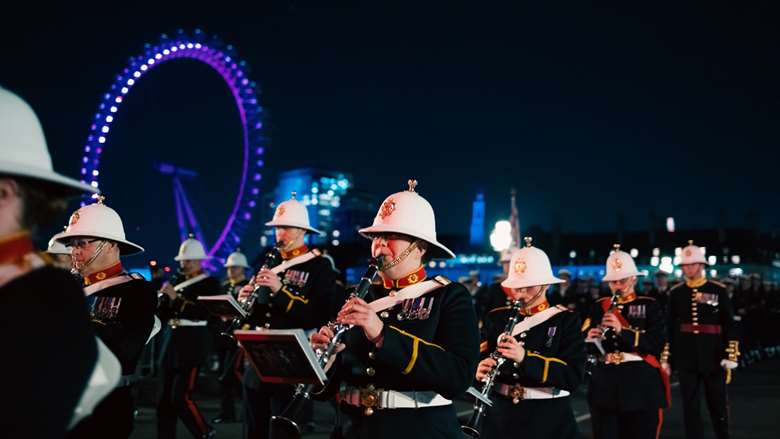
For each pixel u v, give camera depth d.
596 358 7.75
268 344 4.16
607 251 70.06
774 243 72.06
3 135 2.11
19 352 1.83
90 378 2.04
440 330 4.35
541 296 6.45
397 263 4.42
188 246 10.79
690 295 10.20
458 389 4.13
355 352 4.36
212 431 9.46
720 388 9.98
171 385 9.29
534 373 5.79
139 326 5.20
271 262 7.72
